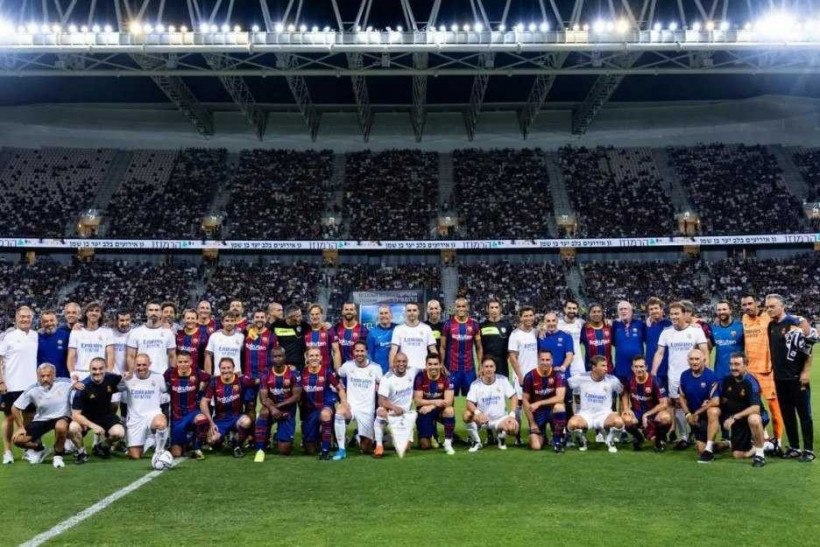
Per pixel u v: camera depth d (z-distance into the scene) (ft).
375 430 31.65
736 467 28.22
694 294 131.95
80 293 130.21
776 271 135.44
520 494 24.00
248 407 32.83
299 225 140.67
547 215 144.15
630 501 23.02
